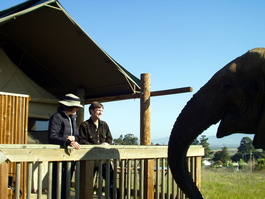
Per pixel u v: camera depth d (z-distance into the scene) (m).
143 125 8.92
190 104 4.22
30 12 8.58
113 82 11.12
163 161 6.65
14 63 10.95
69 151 5.06
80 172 5.39
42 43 10.28
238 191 13.27
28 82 10.05
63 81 12.19
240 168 27.55
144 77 9.05
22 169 7.71
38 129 10.14
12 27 9.66
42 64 11.56
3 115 7.96
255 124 3.91
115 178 5.73
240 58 4.10
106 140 6.99
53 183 5.65
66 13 8.67
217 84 4.10
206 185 14.88
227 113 4.11
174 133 4.21
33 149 4.66
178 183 4.24
